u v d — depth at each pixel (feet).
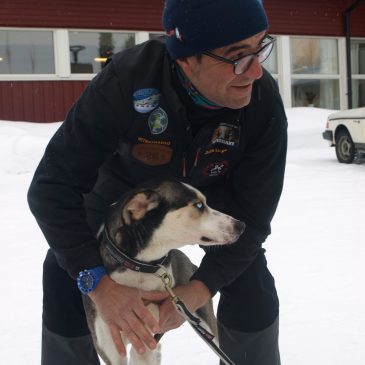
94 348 5.37
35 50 26.78
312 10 32.60
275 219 12.28
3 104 26.30
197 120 4.50
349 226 11.59
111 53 28.32
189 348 6.64
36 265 9.34
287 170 19.01
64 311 5.10
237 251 4.78
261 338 5.19
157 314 4.54
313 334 6.84
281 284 8.36
